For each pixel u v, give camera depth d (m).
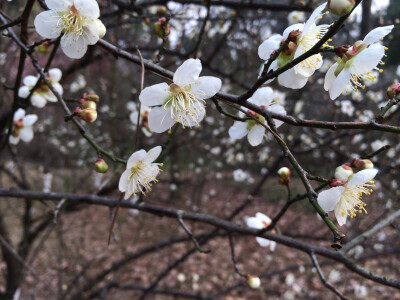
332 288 1.40
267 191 6.72
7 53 3.31
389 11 3.34
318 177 1.00
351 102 4.40
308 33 1.08
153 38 3.54
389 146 1.08
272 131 1.00
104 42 1.15
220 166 8.07
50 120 6.45
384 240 4.41
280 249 6.85
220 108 1.12
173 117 1.07
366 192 1.10
